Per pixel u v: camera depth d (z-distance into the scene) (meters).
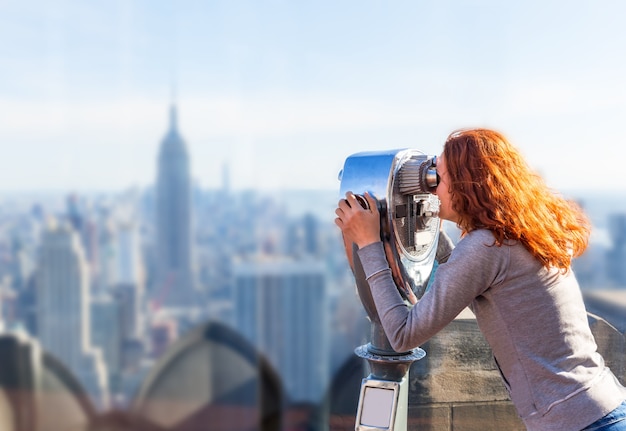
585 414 1.14
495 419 1.80
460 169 1.24
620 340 1.75
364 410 1.36
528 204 1.21
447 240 1.68
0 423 4.28
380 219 1.33
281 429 4.05
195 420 4.29
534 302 1.19
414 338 1.21
